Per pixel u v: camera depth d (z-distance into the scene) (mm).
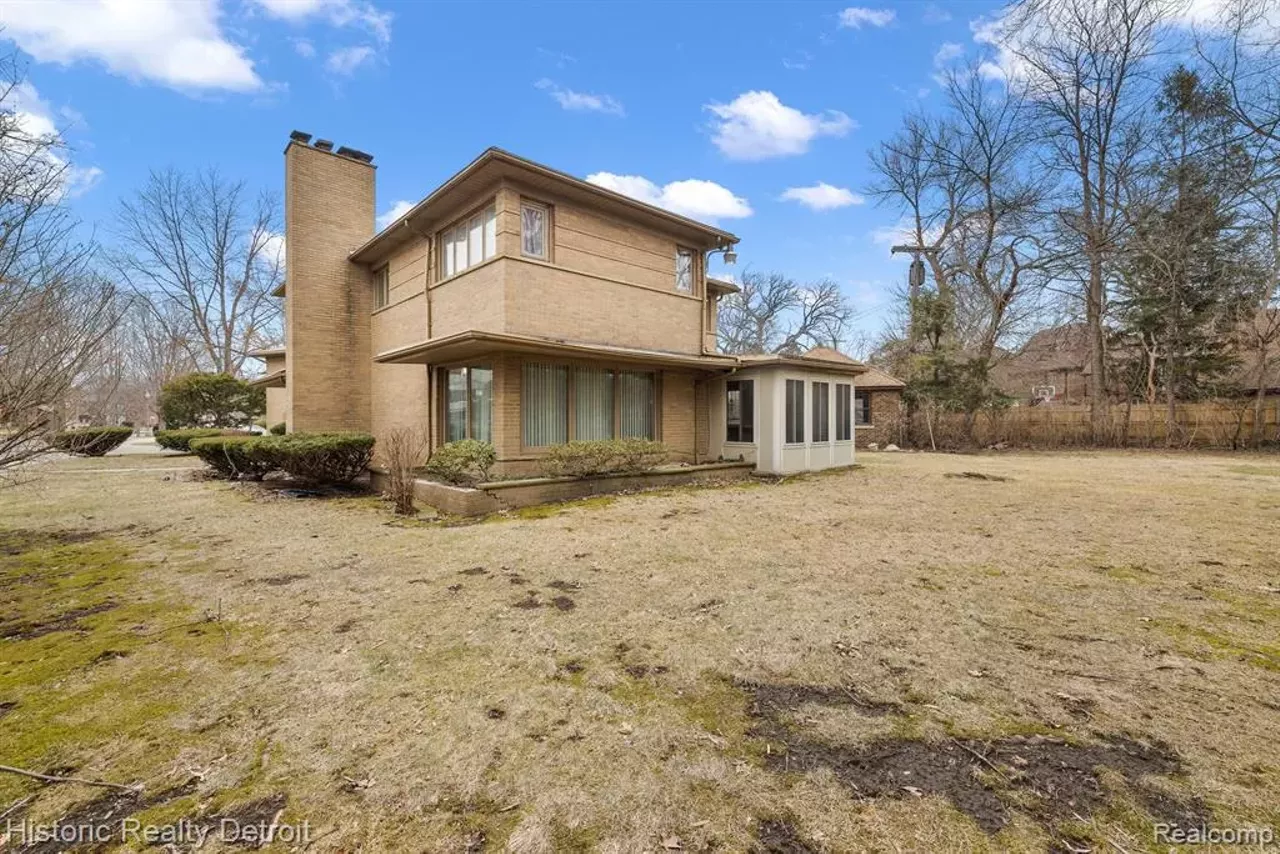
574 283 10992
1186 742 2588
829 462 14258
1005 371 28219
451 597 4676
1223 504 8750
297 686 3141
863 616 4215
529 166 9734
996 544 6410
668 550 6211
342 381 14148
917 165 24875
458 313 11211
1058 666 3389
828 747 2574
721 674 3312
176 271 29750
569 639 3816
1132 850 1938
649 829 2059
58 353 5406
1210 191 14477
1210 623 4051
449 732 2688
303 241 13586
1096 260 21109
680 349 13141
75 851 1960
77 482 11992
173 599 4609
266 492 10648
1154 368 21312
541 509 8812
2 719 2783
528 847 1975
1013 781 2318
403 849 1969
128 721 2773
